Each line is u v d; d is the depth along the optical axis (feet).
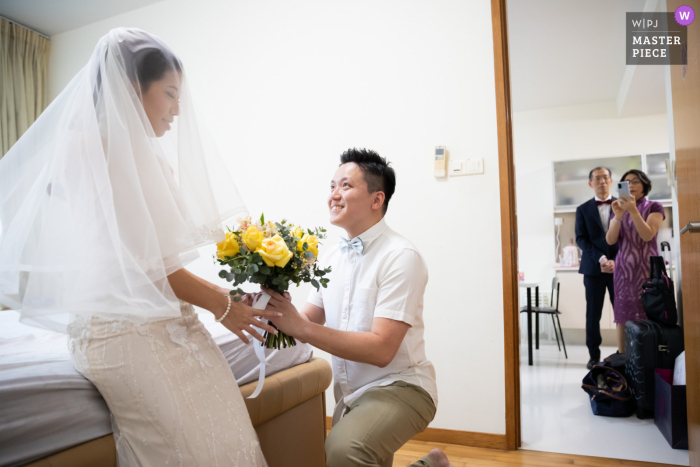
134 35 3.35
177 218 3.20
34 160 3.68
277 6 9.68
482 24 8.02
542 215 18.43
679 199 6.08
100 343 3.03
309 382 5.29
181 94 3.65
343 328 4.50
